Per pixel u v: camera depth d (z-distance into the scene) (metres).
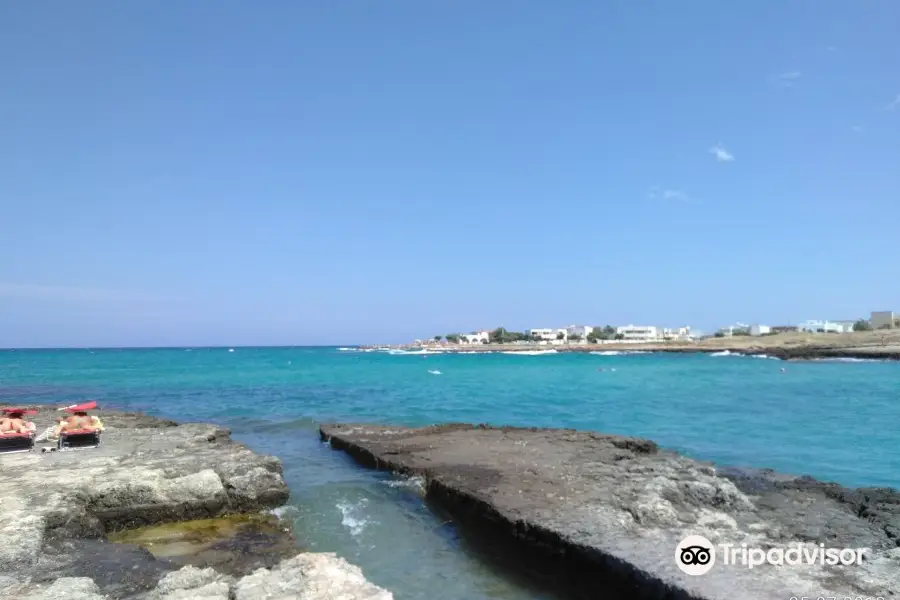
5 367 92.56
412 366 101.62
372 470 19.14
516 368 94.12
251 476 14.98
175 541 12.41
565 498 13.20
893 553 10.00
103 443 19.22
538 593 10.28
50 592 7.76
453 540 12.90
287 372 79.81
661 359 135.00
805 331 191.50
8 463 15.51
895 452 21.84
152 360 129.12
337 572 8.39
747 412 34.34
